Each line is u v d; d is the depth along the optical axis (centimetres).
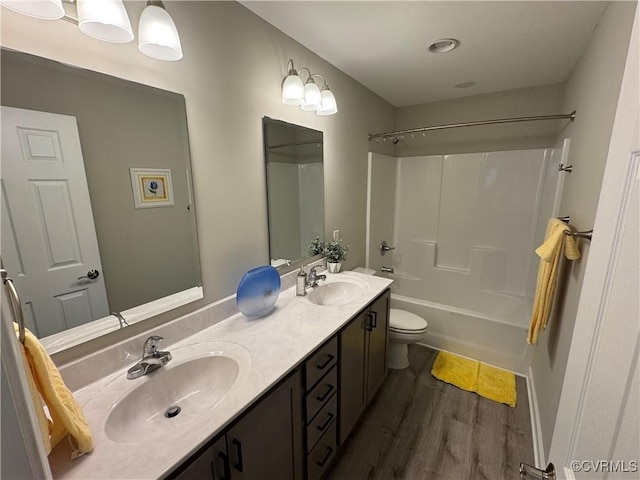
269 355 116
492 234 290
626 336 46
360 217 270
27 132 82
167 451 74
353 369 164
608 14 133
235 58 139
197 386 113
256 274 143
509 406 204
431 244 318
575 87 201
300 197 192
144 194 111
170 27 95
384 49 184
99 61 96
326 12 145
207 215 135
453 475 156
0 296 38
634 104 48
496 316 254
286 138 174
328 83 205
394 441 177
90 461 72
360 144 256
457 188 301
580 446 59
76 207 94
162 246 119
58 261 90
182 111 120
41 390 67
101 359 101
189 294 130
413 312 286
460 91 269
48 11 76
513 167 271
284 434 113
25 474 41
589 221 131
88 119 94
